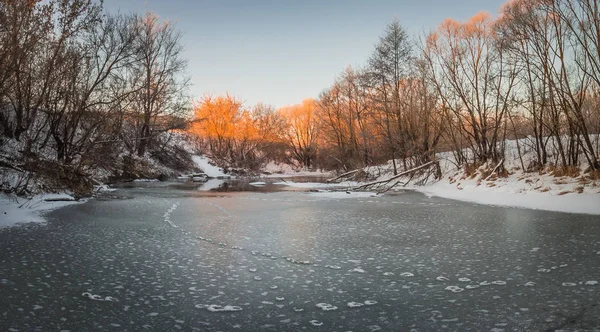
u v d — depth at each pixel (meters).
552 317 4.98
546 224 12.16
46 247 8.95
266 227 11.95
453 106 26.62
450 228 11.76
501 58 23.27
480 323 4.84
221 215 14.56
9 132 19.03
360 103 39.31
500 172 22.23
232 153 62.69
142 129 38.47
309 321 4.93
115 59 23.42
